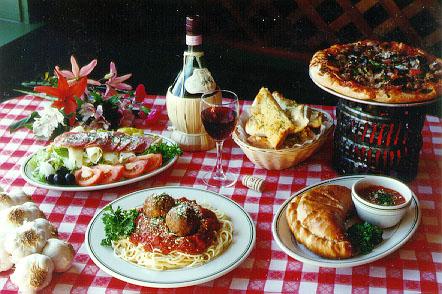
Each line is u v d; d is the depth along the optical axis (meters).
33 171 2.00
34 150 2.18
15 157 2.13
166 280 1.52
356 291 1.55
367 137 1.92
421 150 2.19
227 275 1.60
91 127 2.22
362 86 1.85
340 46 2.16
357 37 4.12
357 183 1.76
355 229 1.67
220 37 4.23
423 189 1.96
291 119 2.04
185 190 1.87
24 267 1.54
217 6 4.16
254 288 1.56
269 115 2.02
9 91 3.71
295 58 4.12
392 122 1.87
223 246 1.63
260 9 4.11
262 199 1.90
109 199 1.91
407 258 1.66
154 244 1.60
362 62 2.02
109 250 1.63
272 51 4.16
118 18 4.22
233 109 1.88
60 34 4.10
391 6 3.83
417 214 1.76
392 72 1.94
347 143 1.97
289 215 1.70
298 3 4.02
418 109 1.87
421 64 2.01
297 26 4.12
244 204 1.88
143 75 4.22
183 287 1.56
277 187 1.96
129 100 2.33
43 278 1.54
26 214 1.68
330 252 1.58
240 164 2.10
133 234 1.65
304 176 2.02
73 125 2.22
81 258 1.66
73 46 4.21
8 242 1.59
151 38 4.32
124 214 1.69
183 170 2.06
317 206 1.68
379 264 1.64
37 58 3.93
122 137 2.04
